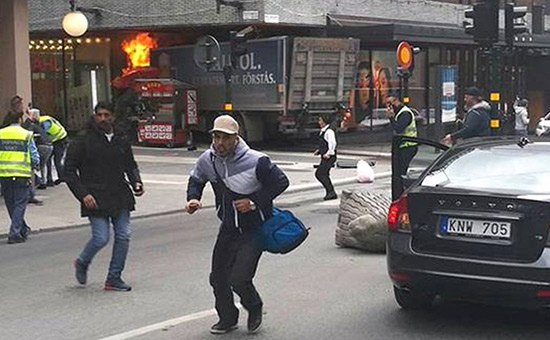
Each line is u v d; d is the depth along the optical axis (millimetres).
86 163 7844
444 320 6719
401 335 6301
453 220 6211
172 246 10641
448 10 33375
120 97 28922
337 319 6789
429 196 6328
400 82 28750
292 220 6219
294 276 8484
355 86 28156
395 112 13750
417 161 9359
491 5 13984
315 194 16750
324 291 7801
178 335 6379
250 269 6188
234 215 6168
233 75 26656
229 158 6164
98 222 7949
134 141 28641
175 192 16391
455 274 6094
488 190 6258
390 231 6535
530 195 6039
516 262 5930
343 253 9789
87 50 33812
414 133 13734
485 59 14266
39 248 10867
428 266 6219
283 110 25531
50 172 17234
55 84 34219
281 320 6773
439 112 27422
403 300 6938
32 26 32281
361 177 18359
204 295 7734
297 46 25125
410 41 28031
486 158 6855
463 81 33219
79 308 7305
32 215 13578
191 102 27766
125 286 7969
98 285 8250
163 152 26000
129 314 7059
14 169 11156
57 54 34125
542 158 6707
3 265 9609
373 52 29234
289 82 25500
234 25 27547
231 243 6277
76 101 34094
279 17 26734
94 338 6324
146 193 16234
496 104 13953
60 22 31609
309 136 27391
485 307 7109
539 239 5891
